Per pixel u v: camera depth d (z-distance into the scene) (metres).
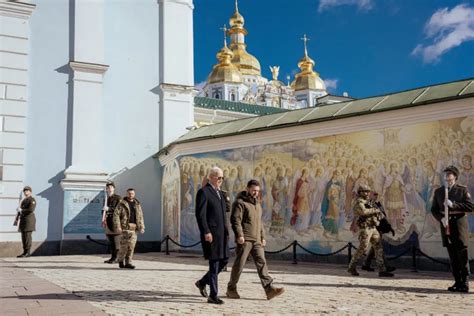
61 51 20.98
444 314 6.71
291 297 8.16
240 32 83.44
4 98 19.69
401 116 13.68
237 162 17.70
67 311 6.66
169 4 23.41
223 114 32.72
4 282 9.89
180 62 23.34
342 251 14.70
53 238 20.02
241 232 7.80
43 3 20.81
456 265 8.84
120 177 21.58
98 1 21.73
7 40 19.94
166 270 12.57
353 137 14.75
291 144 16.25
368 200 11.64
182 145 19.61
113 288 8.97
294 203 16.02
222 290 8.92
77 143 20.73
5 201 19.25
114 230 14.16
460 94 12.49
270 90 77.19
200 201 7.72
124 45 22.38
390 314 6.71
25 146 19.88
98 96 21.36
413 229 13.34
